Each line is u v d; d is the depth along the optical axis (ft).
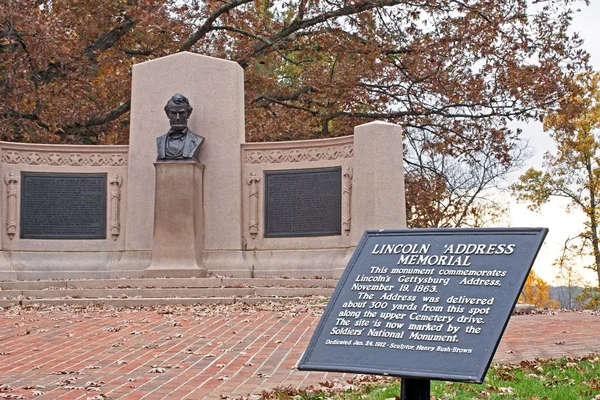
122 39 100.37
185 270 61.41
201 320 44.57
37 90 86.07
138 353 34.83
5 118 85.56
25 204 64.69
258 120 105.50
